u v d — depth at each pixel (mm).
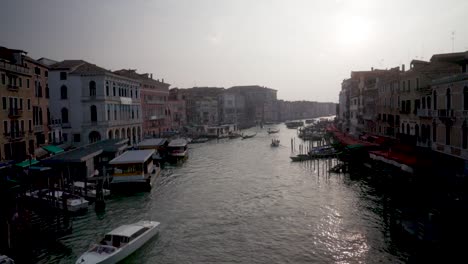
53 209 23812
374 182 32781
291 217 24062
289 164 46281
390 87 43812
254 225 22672
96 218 24094
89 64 50469
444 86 26312
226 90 152125
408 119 36125
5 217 18984
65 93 47281
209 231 21734
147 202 28125
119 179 30969
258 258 17922
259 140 82875
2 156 29969
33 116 36625
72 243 19719
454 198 18797
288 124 133125
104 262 16156
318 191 31000
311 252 18438
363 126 60188
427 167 25141
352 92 71188
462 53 33656
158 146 48375
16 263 17203
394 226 19578
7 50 33938
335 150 49938
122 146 41875
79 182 30875
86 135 47375
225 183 35219
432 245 16219
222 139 84750
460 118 23750
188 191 31875
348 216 23844
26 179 28531
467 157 22719
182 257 18203
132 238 18500
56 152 36625
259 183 34938
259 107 157375
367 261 17156
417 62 34812
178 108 90438
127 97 55875
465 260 15453
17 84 32781
